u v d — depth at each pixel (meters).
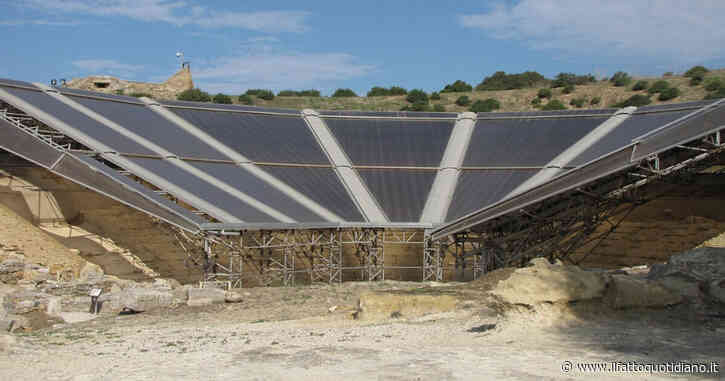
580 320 16.33
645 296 17.02
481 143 49.78
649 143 32.50
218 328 21.44
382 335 17.38
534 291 16.44
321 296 30.36
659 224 44.44
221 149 45.25
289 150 47.50
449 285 30.88
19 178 41.00
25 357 15.17
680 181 37.28
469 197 41.78
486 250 38.84
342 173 45.31
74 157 34.91
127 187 33.91
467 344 15.08
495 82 120.31
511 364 12.69
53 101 43.19
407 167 46.78
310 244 38.81
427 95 103.19
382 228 39.97
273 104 96.88
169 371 13.12
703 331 15.50
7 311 23.34
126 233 40.94
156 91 90.94
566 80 109.62
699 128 31.97
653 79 99.12
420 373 12.21
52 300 25.67
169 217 33.41
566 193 34.50
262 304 28.12
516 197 34.50
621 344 14.24
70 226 39.97
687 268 19.86
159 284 32.12
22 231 35.50
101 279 33.94
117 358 15.04
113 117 44.78
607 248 44.53
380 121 54.84
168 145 43.16
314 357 14.05
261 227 34.72
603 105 94.00
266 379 12.21
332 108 97.81
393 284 36.56
